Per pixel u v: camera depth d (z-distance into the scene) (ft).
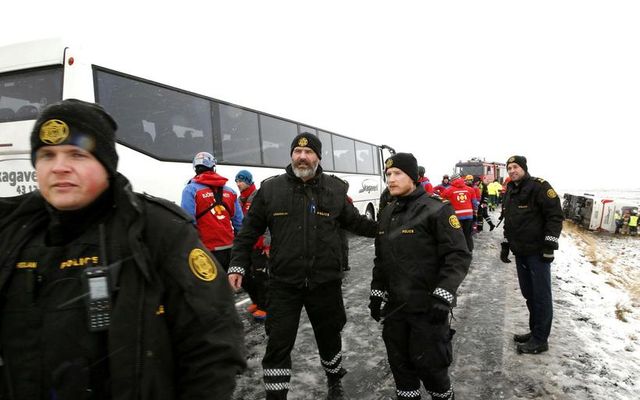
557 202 11.23
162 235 3.42
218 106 20.80
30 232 3.37
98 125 3.31
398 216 8.38
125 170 15.40
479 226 42.37
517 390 10.04
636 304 19.22
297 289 8.95
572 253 34.78
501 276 22.88
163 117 17.37
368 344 13.34
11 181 14.39
